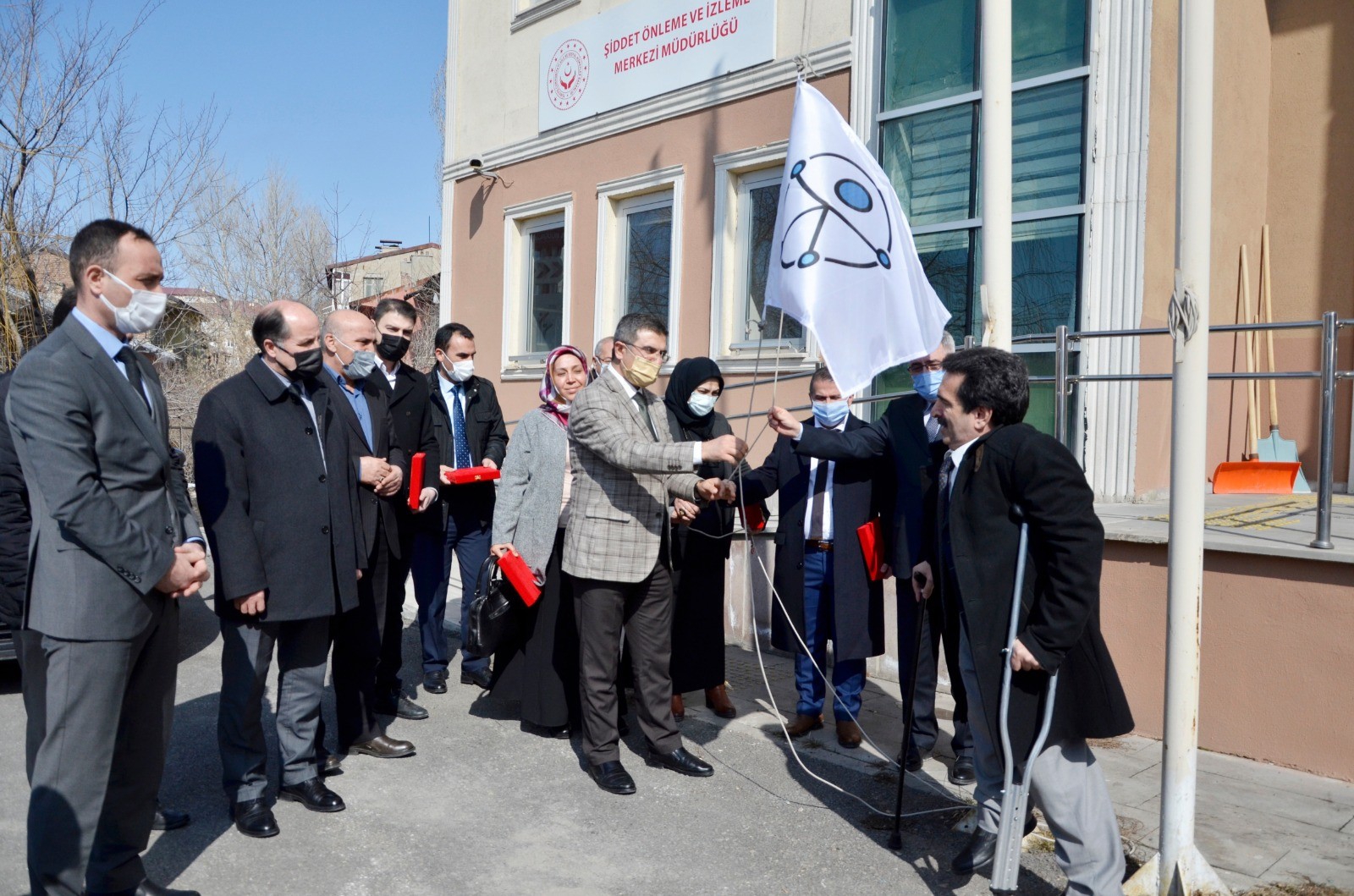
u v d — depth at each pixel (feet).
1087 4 19.63
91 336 8.73
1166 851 9.81
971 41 21.16
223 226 60.39
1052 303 20.22
